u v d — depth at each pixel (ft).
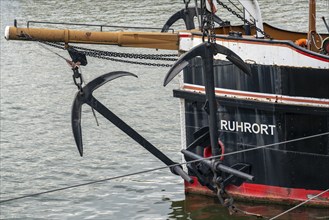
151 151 68.54
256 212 69.77
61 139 95.81
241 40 68.28
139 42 69.46
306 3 162.81
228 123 70.03
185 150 69.15
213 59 66.90
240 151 66.23
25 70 133.90
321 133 67.51
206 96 64.49
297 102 67.15
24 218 71.97
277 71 67.26
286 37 80.38
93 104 65.46
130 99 111.65
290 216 68.90
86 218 71.05
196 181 73.15
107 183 79.41
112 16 170.60
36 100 114.42
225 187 69.62
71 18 175.42
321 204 69.00
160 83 119.96
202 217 70.03
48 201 75.66
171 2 181.68
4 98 115.34
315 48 72.43
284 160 68.59
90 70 130.52
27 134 98.07
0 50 149.28
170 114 104.17
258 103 68.18
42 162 87.20
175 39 69.87
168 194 75.56
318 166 68.23
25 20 179.73
